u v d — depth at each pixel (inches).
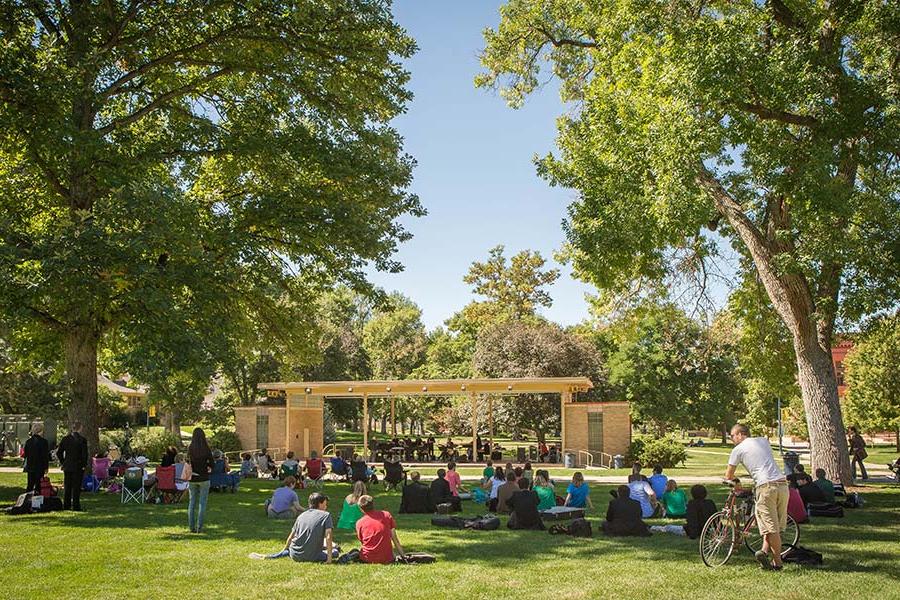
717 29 588.7
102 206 631.8
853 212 578.6
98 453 749.3
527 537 454.3
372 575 338.0
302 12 745.0
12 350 839.7
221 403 1886.1
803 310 684.7
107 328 764.0
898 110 587.2
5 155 776.9
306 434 1455.5
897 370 1553.9
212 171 882.8
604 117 716.7
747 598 295.1
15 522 514.0
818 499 533.0
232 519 536.4
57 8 707.4
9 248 566.3
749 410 2123.5
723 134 589.0
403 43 845.2
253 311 932.6
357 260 829.8
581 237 733.3
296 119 831.1
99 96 679.1
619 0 706.2
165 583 322.0
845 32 666.2
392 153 858.1
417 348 2979.8
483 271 2645.2
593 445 1274.6
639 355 1955.0
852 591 305.0
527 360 1690.5
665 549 407.8
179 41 790.5
